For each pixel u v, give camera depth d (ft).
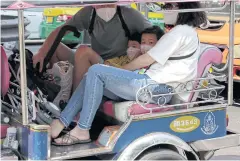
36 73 14.90
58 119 13.34
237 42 25.36
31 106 12.43
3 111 13.87
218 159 18.71
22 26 11.45
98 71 13.07
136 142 12.85
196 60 13.80
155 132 13.19
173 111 13.39
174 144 13.17
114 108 13.62
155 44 14.29
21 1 10.90
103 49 16.47
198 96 14.56
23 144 12.64
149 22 16.67
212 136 14.15
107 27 16.14
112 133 13.03
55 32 15.99
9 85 13.42
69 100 13.78
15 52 14.14
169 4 13.67
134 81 13.29
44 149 12.10
